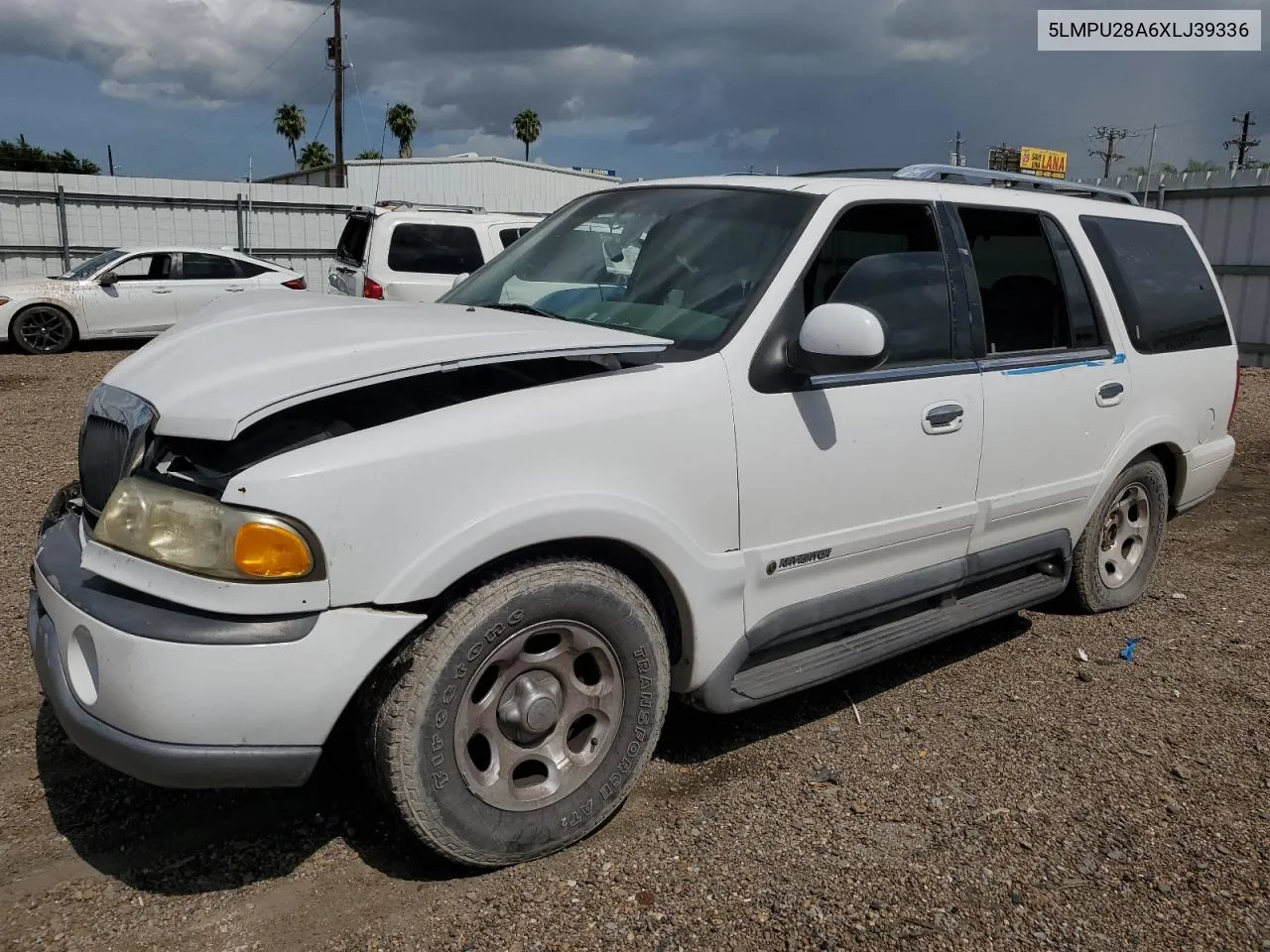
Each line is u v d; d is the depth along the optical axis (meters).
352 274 11.95
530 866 2.79
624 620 2.81
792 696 3.94
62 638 2.54
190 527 2.38
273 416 2.59
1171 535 6.47
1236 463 8.70
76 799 3.05
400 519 2.45
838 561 3.39
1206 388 5.04
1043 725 3.72
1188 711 3.87
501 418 2.62
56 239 19.84
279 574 2.34
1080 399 4.22
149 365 2.89
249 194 21.64
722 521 3.04
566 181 32.97
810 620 3.35
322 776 3.22
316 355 2.65
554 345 2.78
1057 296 4.24
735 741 3.55
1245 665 4.32
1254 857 2.93
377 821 2.99
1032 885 2.77
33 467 7.37
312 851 2.84
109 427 2.74
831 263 3.39
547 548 2.74
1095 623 4.82
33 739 3.40
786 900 2.66
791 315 3.20
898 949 2.50
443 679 2.52
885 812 3.10
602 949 2.46
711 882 2.73
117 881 2.68
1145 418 4.64
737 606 3.13
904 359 3.55
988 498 3.88
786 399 3.16
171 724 2.32
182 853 2.81
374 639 2.44
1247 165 14.88
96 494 2.77
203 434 2.42
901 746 3.54
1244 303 15.20
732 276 3.31
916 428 3.52
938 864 2.84
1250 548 6.18
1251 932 2.61
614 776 2.89
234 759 2.37
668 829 2.98
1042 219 4.23
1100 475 4.44
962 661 4.34
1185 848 2.96
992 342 3.93
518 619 2.62
